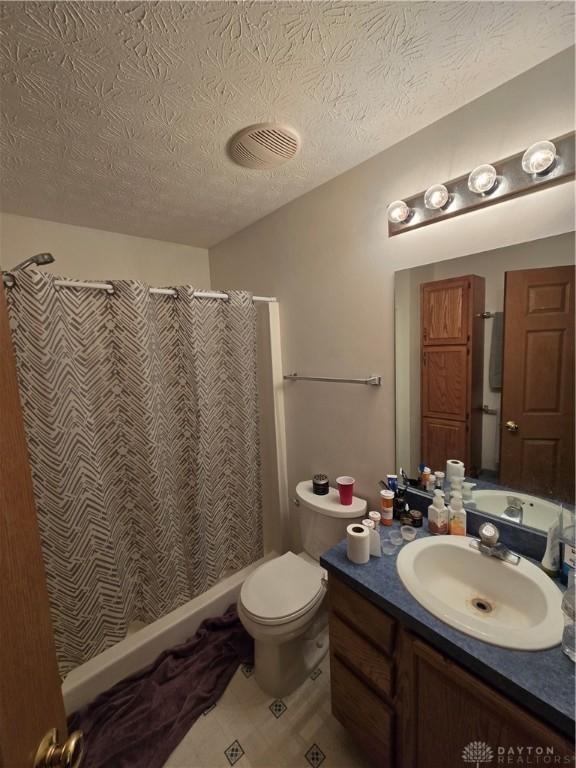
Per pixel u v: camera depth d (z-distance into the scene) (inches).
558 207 37.7
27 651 20.4
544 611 34.7
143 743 48.1
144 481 60.9
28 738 19.4
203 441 68.8
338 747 48.2
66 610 53.8
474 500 48.3
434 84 39.1
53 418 50.5
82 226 74.0
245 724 51.5
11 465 20.6
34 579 21.6
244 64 34.5
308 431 73.4
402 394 55.6
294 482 79.2
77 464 54.1
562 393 39.8
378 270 55.8
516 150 39.6
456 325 47.8
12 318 47.7
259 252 78.0
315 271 66.1
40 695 21.1
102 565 57.4
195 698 54.0
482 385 46.2
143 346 58.4
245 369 73.7
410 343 53.4
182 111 40.8
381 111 43.3
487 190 41.5
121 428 60.1
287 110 42.0
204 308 68.4
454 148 44.4
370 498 62.7
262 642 55.2
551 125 36.9
